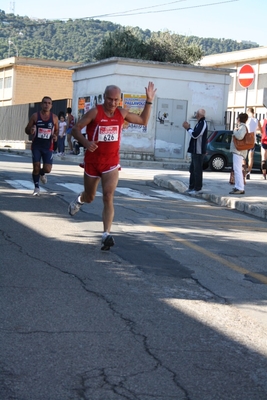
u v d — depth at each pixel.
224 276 7.33
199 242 9.25
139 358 4.67
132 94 29.52
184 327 5.43
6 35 128.12
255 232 10.59
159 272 7.29
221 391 4.20
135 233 9.56
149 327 5.37
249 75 18.47
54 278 6.72
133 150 29.77
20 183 15.12
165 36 48.09
